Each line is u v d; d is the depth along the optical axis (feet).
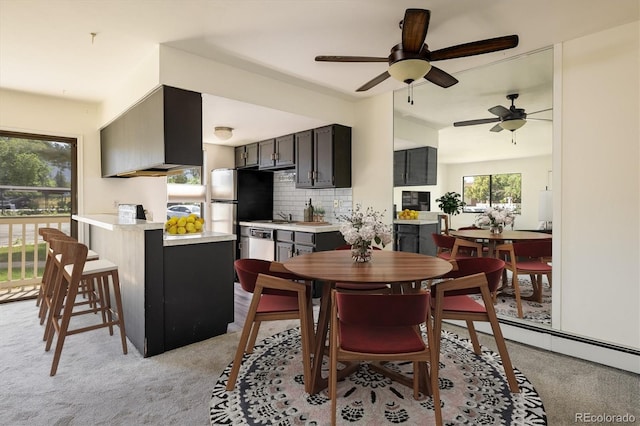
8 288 13.12
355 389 6.78
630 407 6.25
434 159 11.39
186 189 17.31
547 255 8.85
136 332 8.64
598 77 8.04
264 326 10.18
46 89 12.35
